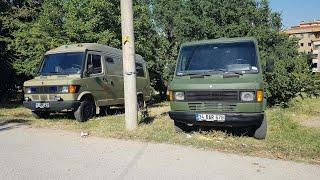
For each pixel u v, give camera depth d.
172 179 5.40
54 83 10.98
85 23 17.56
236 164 6.14
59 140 8.00
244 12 21.20
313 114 13.90
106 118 11.80
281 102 15.44
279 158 6.51
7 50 19.77
